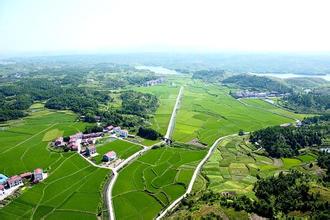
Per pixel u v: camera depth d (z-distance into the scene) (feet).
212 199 583.99
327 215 490.08
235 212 523.29
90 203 618.85
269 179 655.35
